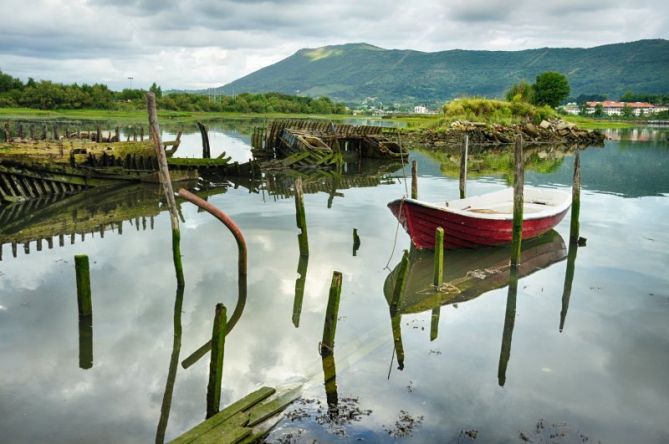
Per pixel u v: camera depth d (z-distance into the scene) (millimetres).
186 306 12883
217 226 20891
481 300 13414
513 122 73562
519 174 14805
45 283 14281
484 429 8078
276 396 8758
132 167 29828
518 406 8719
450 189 31062
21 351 10508
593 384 9445
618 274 15438
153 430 8117
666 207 25312
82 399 8914
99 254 16984
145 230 20234
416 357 10336
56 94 124125
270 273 15305
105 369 9906
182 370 9914
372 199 27406
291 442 7625
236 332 11461
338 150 39000
